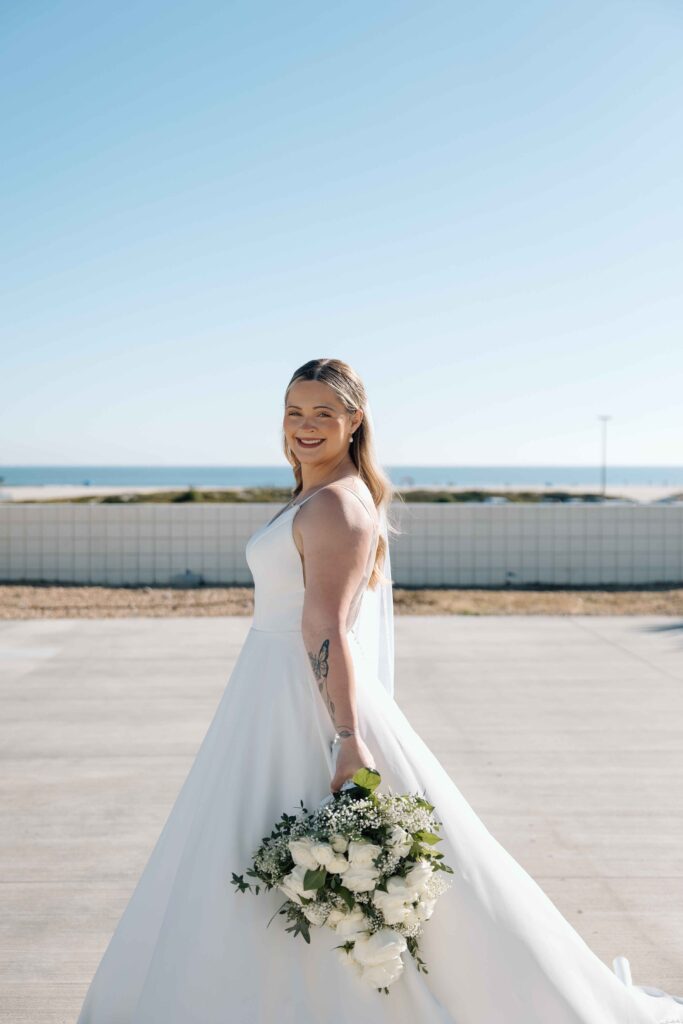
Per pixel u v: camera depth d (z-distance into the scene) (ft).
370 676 6.79
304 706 6.55
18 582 41.16
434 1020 6.07
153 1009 6.20
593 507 42.11
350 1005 6.01
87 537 41.24
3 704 20.04
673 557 42.42
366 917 5.78
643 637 28.50
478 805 13.92
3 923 10.15
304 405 6.75
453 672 23.43
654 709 19.72
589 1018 6.28
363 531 6.26
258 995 6.06
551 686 21.86
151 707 19.81
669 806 13.88
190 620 31.96
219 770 6.66
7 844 12.40
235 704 6.78
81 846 12.34
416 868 5.72
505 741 17.31
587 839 12.57
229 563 41.52
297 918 6.03
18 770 15.58
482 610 34.40
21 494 203.31
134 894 7.13
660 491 260.01
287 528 6.51
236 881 6.14
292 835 5.86
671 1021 7.85
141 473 577.84
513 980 6.27
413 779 6.45
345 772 5.89
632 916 10.32
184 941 6.24
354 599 6.50
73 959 9.39
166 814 13.53
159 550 41.32
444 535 41.91
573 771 15.55
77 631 29.60
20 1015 8.39
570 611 34.24
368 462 7.09
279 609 6.75
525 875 6.77
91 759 16.19
